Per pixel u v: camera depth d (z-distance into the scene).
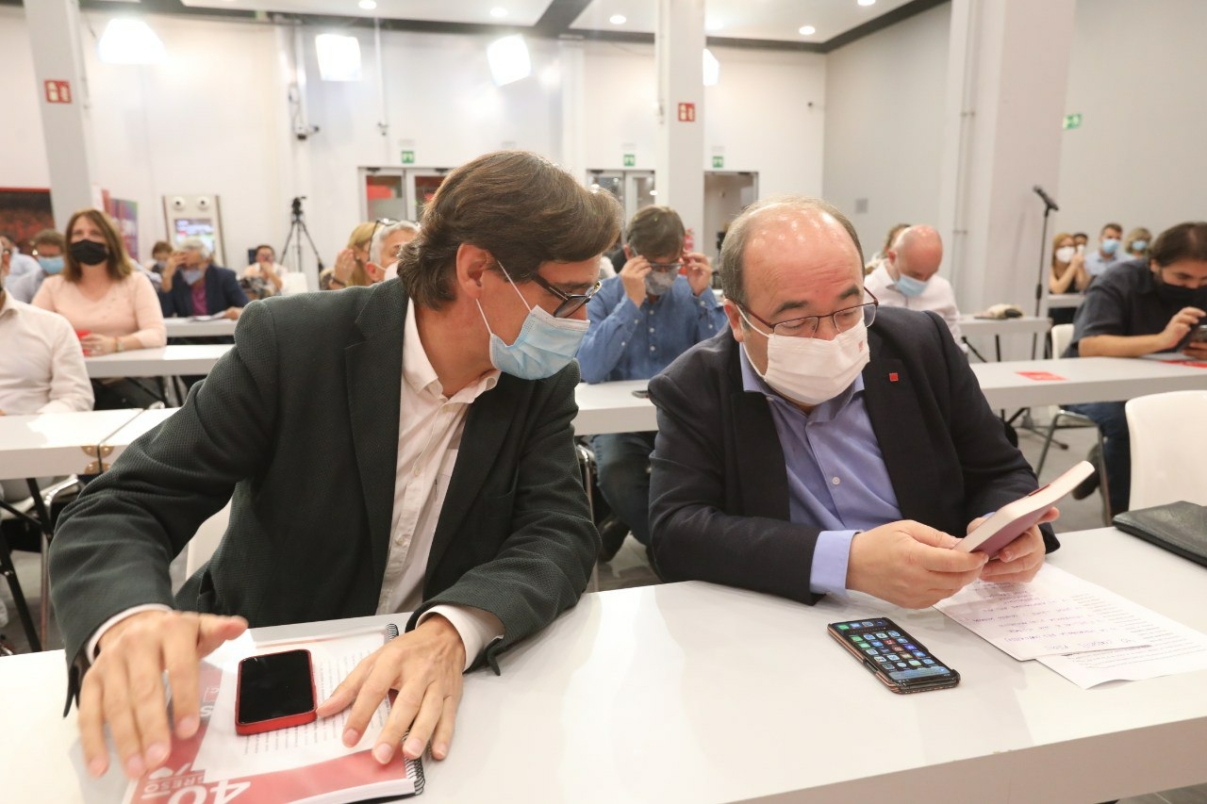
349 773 0.61
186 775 0.61
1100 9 7.07
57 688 0.77
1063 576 1.02
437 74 8.84
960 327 3.87
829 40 9.84
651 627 0.90
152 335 3.23
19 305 2.37
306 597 1.01
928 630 0.88
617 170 9.51
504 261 0.87
